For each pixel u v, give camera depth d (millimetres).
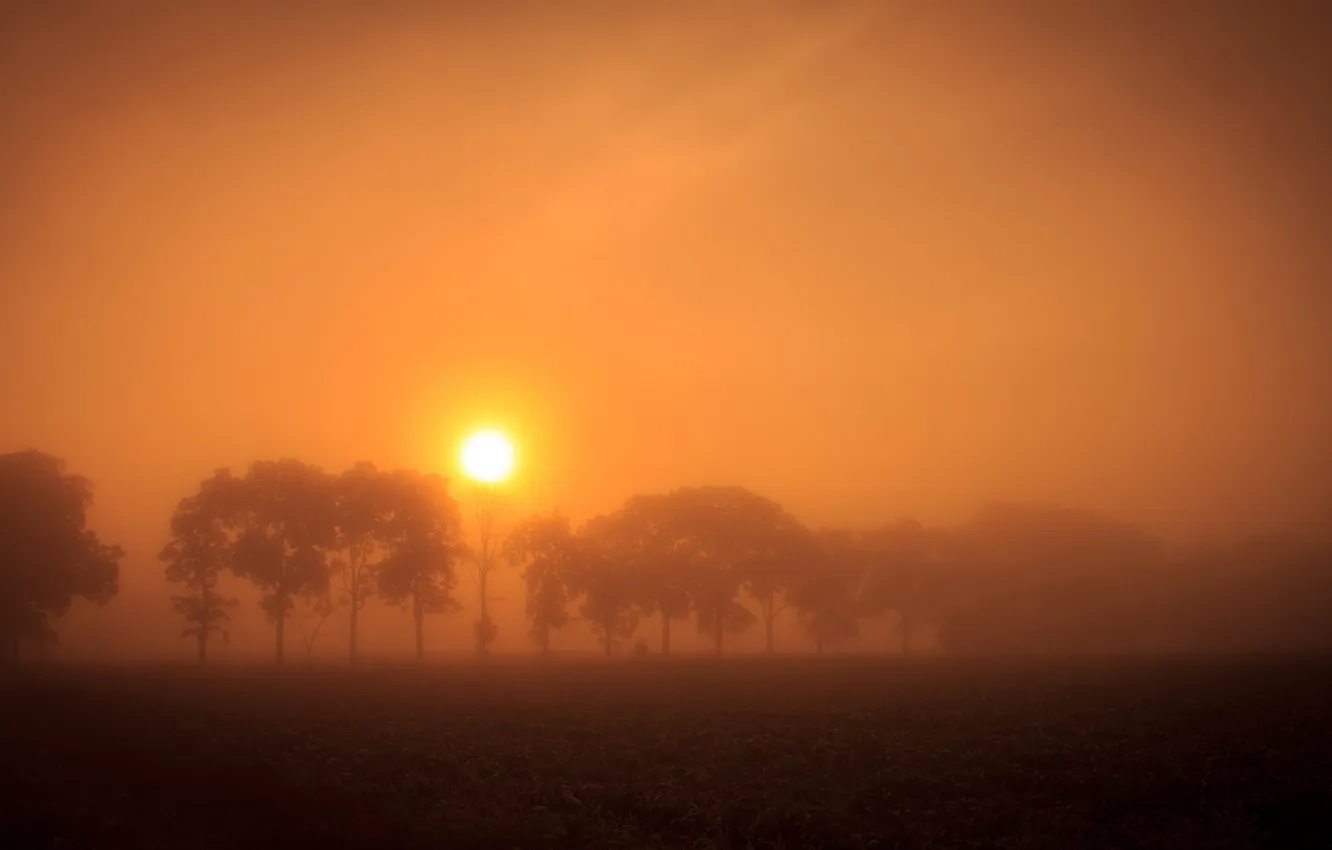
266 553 67000
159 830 20547
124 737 30594
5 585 62031
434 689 50375
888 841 20703
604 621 81562
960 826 21859
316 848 19297
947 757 29266
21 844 19234
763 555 89062
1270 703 42938
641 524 87938
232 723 35375
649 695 48531
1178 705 42219
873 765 28547
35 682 46094
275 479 70062
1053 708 41781
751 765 28938
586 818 21969
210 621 68188
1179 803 23672
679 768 28078
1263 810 22906
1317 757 29031
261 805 22156
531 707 42438
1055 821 22078
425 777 25984
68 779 25000
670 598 83312
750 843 20531
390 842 19438
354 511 70438
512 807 22844
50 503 65875
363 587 72500
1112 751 29844
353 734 33281
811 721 38094
